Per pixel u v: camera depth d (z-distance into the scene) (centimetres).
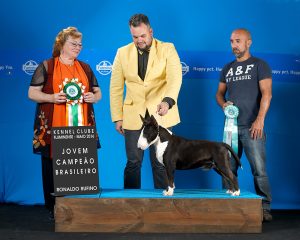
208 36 496
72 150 364
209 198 351
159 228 351
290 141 499
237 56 430
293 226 404
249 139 420
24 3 490
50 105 395
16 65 493
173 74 405
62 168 362
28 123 496
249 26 496
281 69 497
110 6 495
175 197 352
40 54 492
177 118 419
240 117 423
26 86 494
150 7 494
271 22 496
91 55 496
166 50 412
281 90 497
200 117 499
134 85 418
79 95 397
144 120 356
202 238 338
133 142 420
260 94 423
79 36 399
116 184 503
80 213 351
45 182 407
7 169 498
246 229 354
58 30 493
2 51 491
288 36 496
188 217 350
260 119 411
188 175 504
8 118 496
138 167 424
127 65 416
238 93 425
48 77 398
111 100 430
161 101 402
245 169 503
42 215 444
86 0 494
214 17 495
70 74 402
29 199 500
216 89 497
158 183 423
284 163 500
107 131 501
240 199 352
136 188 424
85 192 363
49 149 393
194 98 498
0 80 493
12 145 496
